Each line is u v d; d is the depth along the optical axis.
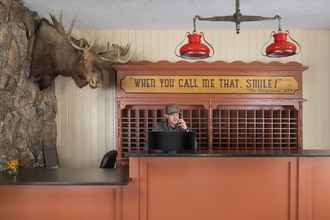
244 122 5.71
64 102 6.11
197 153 3.41
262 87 5.51
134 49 6.17
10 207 3.46
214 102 5.51
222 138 5.71
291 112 5.74
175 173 3.42
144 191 3.42
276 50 3.47
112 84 6.10
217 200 3.43
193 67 5.45
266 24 5.82
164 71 5.50
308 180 3.43
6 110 4.31
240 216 3.43
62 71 4.95
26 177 3.60
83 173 3.85
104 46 6.12
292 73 5.52
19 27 4.66
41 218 3.47
